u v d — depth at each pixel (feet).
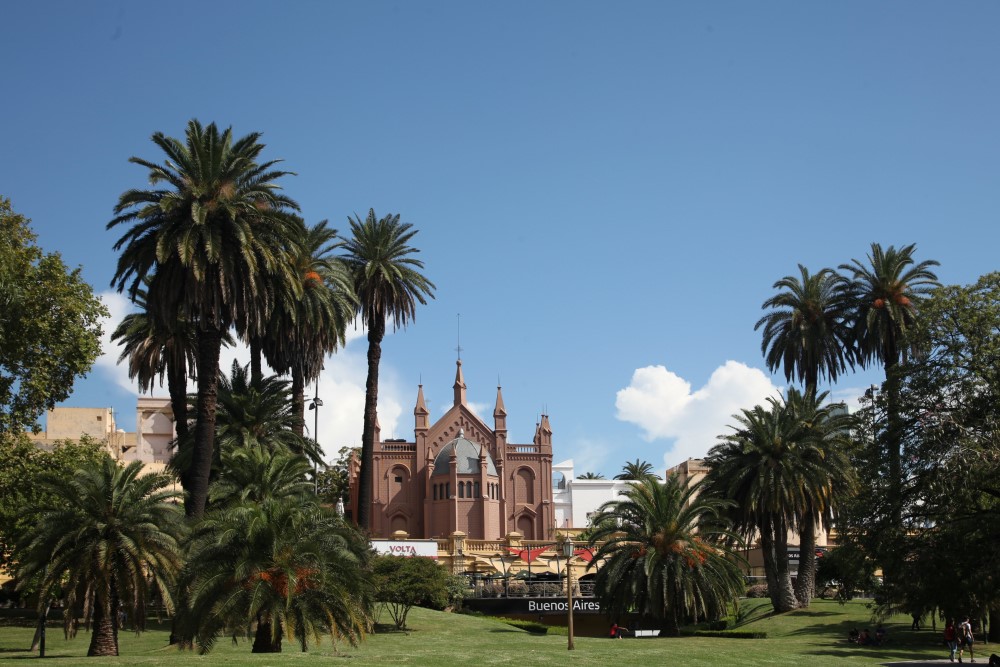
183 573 124.06
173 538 137.69
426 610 227.40
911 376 153.07
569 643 149.69
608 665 120.57
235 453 188.34
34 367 173.78
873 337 246.27
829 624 203.72
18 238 182.91
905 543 147.02
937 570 140.15
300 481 185.06
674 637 197.57
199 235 159.94
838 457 213.87
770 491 215.31
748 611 239.91
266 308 170.09
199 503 163.94
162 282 163.02
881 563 152.56
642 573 198.59
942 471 140.87
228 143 167.84
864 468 157.69
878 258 249.55
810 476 215.92
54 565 131.85
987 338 147.23
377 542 305.94
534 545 336.29
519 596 256.93
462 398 434.30
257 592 118.01
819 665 136.46
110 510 135.64
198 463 165.07
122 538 133.08
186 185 161.38
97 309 185.37
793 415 221.46
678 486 205.87
